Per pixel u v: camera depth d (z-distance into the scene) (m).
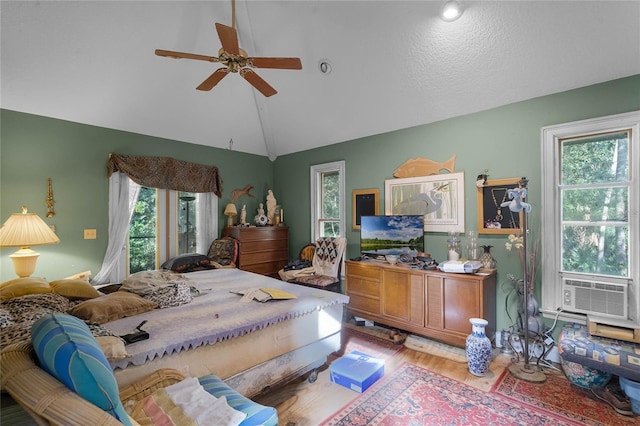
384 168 4.16
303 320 2.36
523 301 2.89
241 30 3.37
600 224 2.76
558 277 2.90
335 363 2.58
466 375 2.60
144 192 4.29
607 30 2.37
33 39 2.81
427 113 3.63
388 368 2.72
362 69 3.43
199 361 1.76
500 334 3.16
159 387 1.51
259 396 2.27
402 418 2.03
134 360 1.50
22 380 0.95
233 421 1.24
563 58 2.64
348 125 4.30
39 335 1.10
